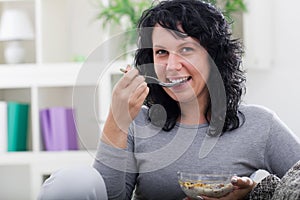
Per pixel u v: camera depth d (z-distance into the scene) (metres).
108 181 1.46
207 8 1.54
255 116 1.62
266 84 3.26
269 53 3.19
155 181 1.57
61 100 3.46
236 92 1.59
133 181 1.62
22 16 3.34
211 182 1.38
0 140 3.20
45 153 3.19
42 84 3.23
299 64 3.21
